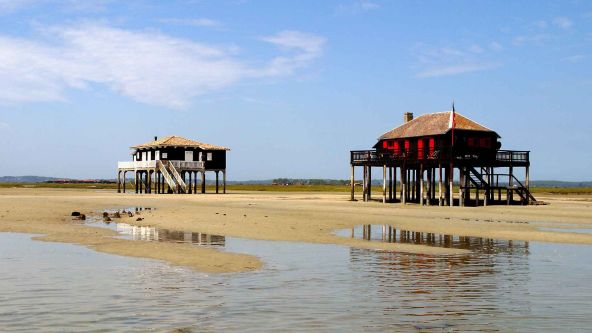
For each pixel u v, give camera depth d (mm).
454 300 15211
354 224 39062
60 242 27266
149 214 44594
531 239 30484
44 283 17125
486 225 38656
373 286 17000
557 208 57656
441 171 61906
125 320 13031
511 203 66188
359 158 71250
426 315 13625
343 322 12984
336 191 134000
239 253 23969
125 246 25750
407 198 73375
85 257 22438
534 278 18484
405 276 18734
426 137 65250
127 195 85000
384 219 42938
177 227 35594
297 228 35250
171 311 13852
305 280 17922
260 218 41062
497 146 65438
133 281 17531
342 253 24375
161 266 20359
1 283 17094
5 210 45844
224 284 17172
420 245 27547
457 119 65250
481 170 67625
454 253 24594
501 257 23422
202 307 14258
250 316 13430
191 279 17938
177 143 94688
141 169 95625
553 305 14711
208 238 29844
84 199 68000
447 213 49719
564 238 30844
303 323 12875
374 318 13320
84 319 13094
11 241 27672
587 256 23781
